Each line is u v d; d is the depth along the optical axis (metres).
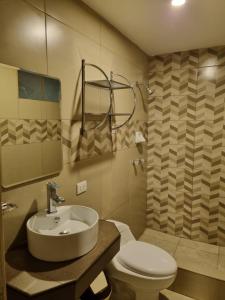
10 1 1.05
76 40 1.49
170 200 2.79
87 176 1.68
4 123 1.07
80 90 1.55
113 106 1.98
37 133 1.24
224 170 2.49
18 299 0.90
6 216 1.11
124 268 1.58
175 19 1.79
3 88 1.06
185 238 2.76
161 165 2.79
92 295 1.46
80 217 1.37
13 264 1.04
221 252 2.47
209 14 1.70
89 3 1.55
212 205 2.59
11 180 1.12
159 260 1.62
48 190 1.27
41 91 1.25
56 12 1.32
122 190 2.25
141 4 1.56
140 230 2.79
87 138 1.66
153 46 2.38
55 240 1.03
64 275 0.97
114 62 1.96
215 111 2.46
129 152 2.36
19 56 1.11
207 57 2.43
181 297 1.91
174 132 2.67
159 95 2.69
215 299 1.88
